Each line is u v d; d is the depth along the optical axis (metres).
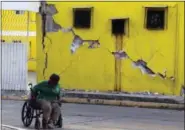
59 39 27.94
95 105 25.20
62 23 27.81
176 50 24.94
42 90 16.03
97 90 26.91
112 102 25.22
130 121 19.06
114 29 26.39
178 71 24.89
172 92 25.05
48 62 28.31
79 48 27.39
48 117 15.97
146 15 25.55
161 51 25.27
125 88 26.19
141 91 25.80
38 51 28.61
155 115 21.33
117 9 26.23
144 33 25.64
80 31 27.30
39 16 28.52
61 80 27.88
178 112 22.66
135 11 25.81
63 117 19.94
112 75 26.53
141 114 21.59
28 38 34.47
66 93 26.44
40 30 28.52
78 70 27.41
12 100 26.42
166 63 25.17
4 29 32.97
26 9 28.89
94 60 26.97
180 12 24.80
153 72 25.48
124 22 26.08
